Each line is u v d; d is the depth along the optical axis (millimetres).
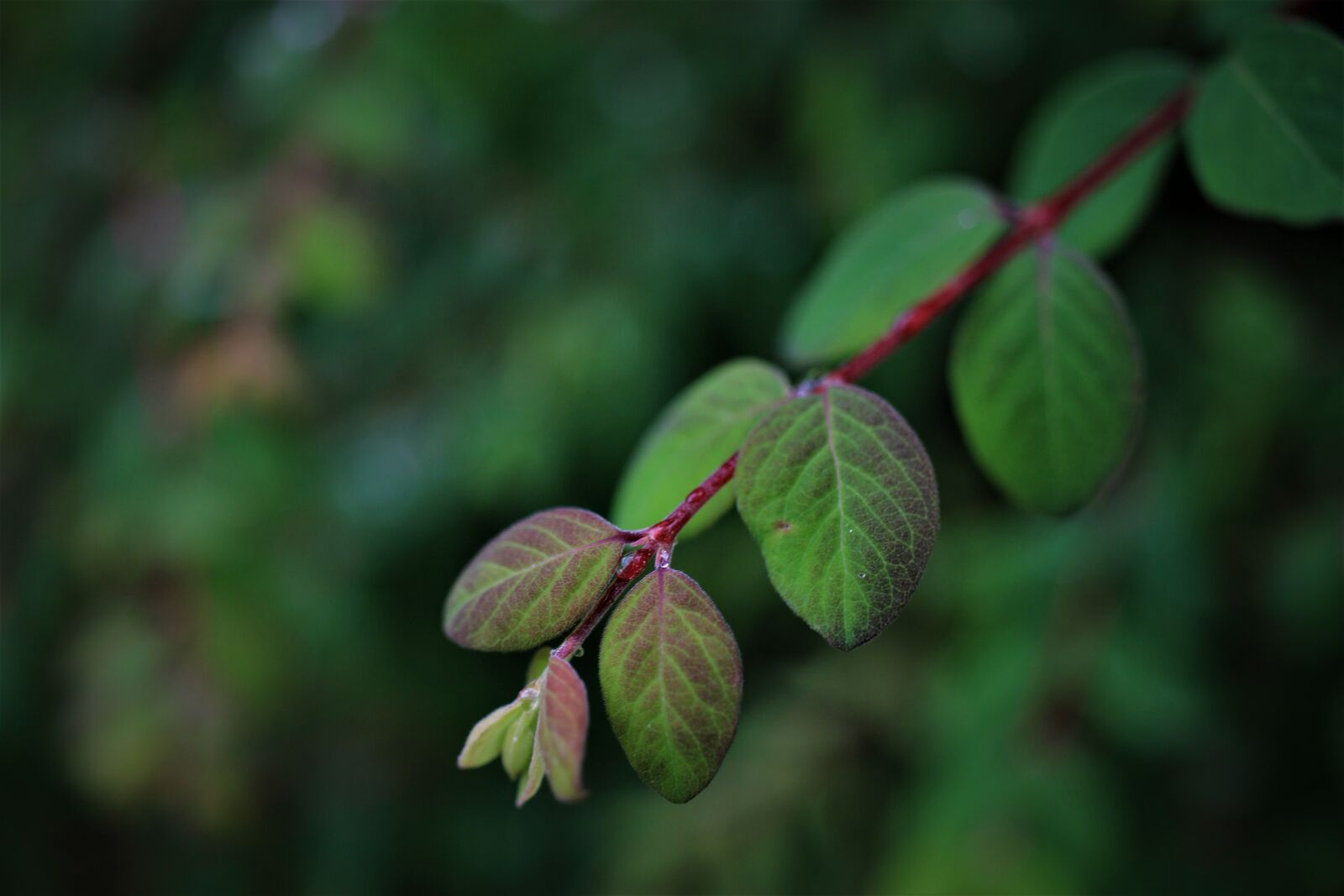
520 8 607
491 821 736
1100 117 290
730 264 613
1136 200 291
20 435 703
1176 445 489
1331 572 467
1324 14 286
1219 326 490
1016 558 511
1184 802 534
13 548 718
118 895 770
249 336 580
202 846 739
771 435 209
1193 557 470
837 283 271
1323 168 251
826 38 576
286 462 609
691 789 199
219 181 640
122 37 708
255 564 595
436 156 656
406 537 645
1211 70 258
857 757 601
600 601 205
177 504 582
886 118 544
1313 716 516
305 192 594
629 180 628
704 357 644
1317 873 503
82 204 725
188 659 594
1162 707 456
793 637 661
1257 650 521
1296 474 501
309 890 714
